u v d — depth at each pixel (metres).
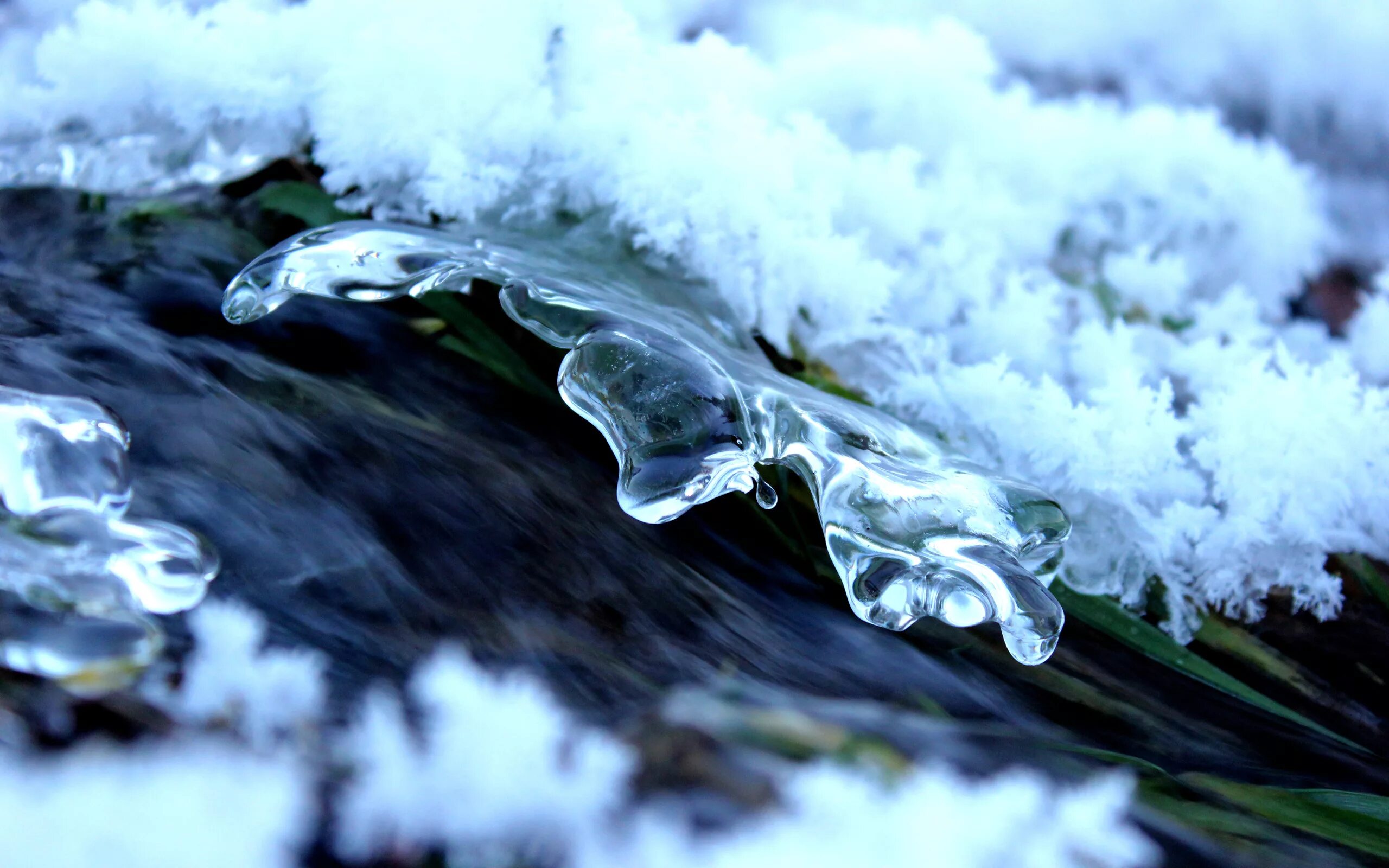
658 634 0.56
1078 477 0.60
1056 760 0.56
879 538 0.57
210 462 0.57
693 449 0.57
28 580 0.54
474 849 0.52
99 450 0.56
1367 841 0.55
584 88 0.62
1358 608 0.60
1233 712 0.58
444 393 0.60
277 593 0.55
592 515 0.58
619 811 0.53
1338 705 0.59
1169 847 0.54
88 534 0.55
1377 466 0.60
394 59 0.62
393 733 0.53
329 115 0.62
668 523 0.58
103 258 0.61
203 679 0.54
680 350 0.58
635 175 0.61
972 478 0.58
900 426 0.60
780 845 0.52
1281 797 0.56
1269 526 0.60
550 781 0.53
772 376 0.60
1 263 0.61
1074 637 0.59
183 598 0.54
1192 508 0.60
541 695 0.54
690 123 0.62
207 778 0.52
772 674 0.56
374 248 0.59
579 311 0.58
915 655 0.57
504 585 0.57
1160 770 0.56
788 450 0.58
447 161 0.62
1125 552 0.60
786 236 0.61
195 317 0.60
